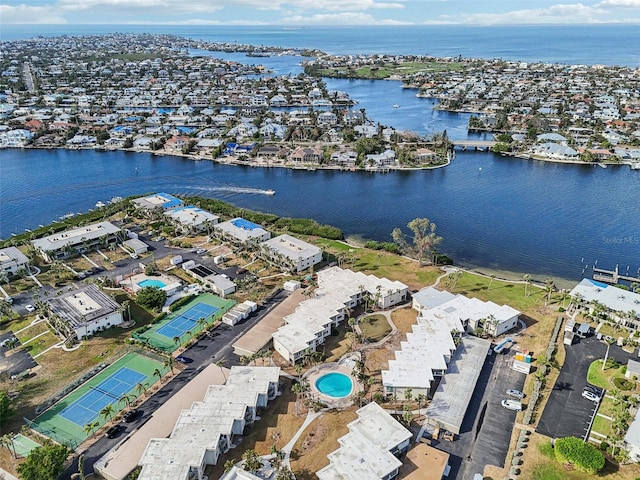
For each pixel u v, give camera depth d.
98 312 115.19
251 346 106.06
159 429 82.75
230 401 86.38
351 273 136.12
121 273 142.00
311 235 172.25
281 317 117.19
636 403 89.00
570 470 76.62
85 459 78.94
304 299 125.19
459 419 85.44
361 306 126.00
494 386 96.06
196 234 169.62
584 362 102.69
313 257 146.38
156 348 107.25
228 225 166.62
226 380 94.06
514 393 93.12
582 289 123.88
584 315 119.56
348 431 84.38
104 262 149.12
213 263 148.25
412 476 74.12
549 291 128.75
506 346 108.19
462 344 106.69
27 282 137.38
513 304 126.25
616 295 120.19
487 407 90.62
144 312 122.88
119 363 103.31
